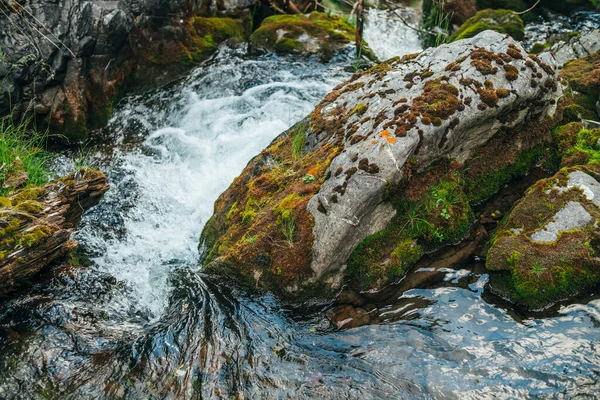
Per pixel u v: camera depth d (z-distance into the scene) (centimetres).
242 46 869
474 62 494
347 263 451
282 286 448
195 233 568
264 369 399
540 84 503
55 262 487
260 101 736
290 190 478
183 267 516
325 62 833
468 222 483
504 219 481
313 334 424
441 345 405
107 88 718
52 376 394
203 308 455
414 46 1012
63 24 671
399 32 1058
